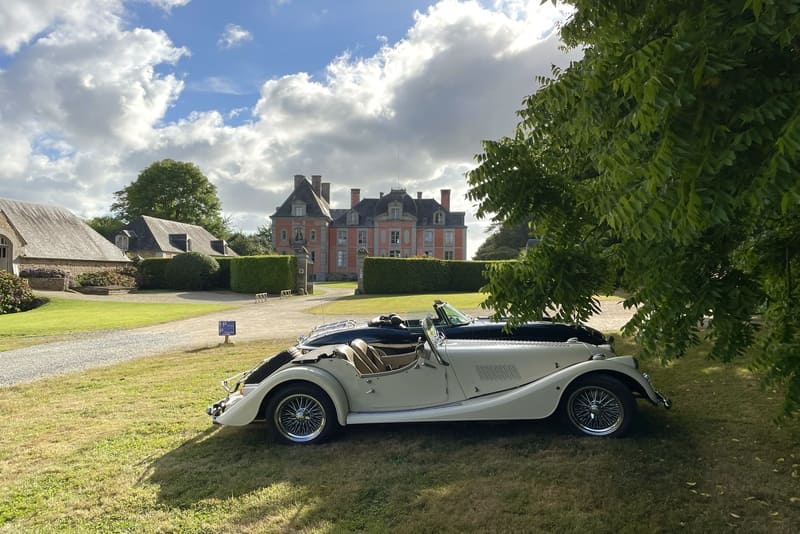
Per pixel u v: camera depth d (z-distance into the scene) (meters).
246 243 70.75
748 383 6.31
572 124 2.64
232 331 11.97
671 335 3.06
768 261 3.26
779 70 2.01
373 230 67.38
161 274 39.75
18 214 35.50
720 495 3.46
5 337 14.19
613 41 2.34
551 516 3.27
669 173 1.93
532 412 4.62
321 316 19.09
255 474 4.16
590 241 3.55
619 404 4.56
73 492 3.95
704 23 1.96
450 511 3.40
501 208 3.70
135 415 6.07
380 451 4.55
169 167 62.72
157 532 3.31
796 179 1.79
